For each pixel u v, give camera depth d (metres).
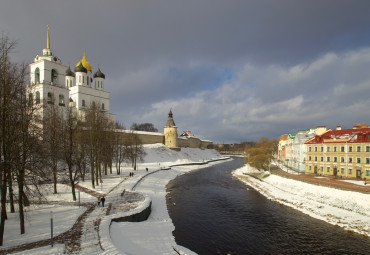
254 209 37.88
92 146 47.06
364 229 28.55
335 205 36.12
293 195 44.47
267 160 71.31
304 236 27.31
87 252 18.31
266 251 23.83
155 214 34.03
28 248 18.88
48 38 71.06
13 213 28.64
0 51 19.41
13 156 20.72
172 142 143.00
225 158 175.62
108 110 110.62
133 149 81.06
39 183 24.02
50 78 69.06
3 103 19.00
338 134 52.31
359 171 46.22
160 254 21.50
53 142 34.50
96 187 45.50
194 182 64.81
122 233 23.70
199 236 27.17
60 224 24.72
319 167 54.97
